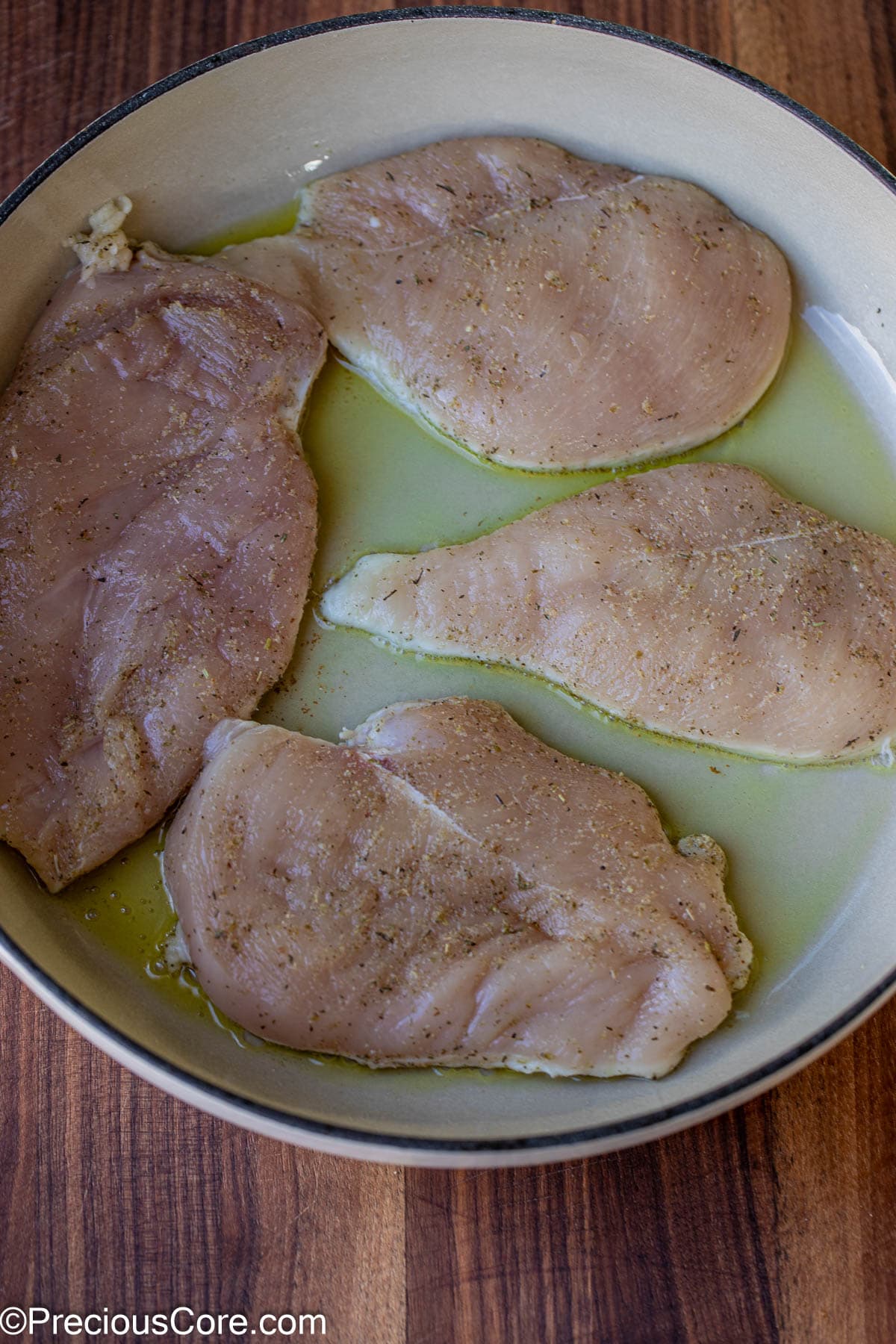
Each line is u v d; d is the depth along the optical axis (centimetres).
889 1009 48
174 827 48
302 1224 46
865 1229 47
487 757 49
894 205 51
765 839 50
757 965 49
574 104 53
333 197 53
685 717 50
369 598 51
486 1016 46
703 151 53
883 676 50
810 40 55
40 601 49
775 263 53
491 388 52
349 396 53
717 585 50
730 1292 46
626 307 52
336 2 55
